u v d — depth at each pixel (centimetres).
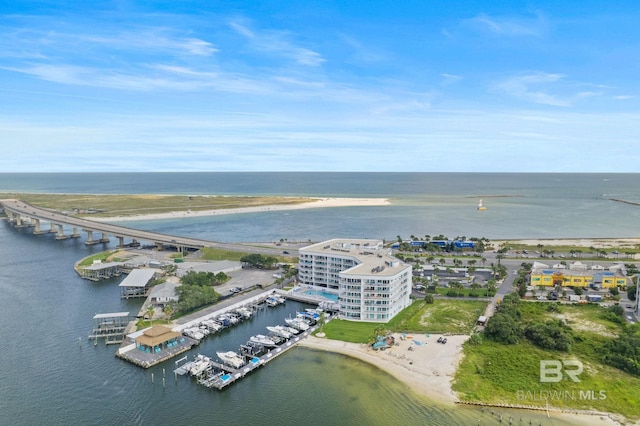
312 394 12950
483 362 14538
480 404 12169
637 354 14112
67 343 16475
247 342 16425
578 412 11675
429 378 13638
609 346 15112
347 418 11738
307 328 17838
